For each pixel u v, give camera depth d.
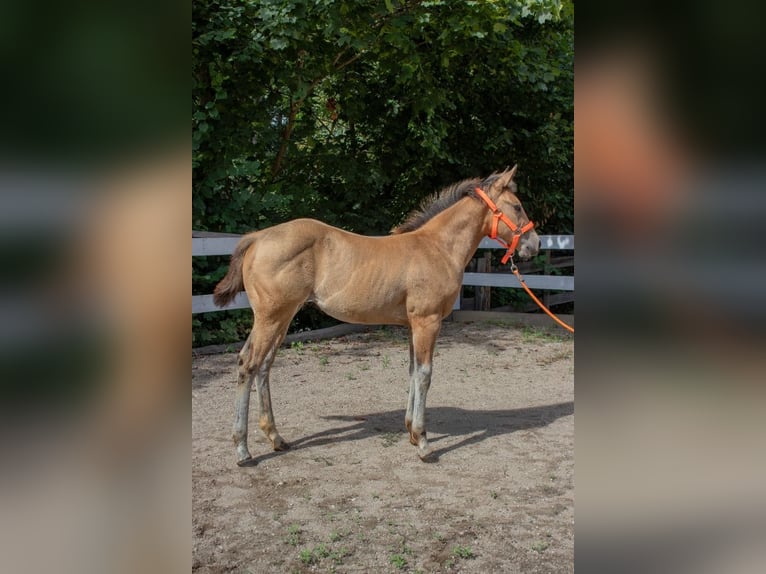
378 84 9.41
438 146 9.17
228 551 2.96
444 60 8.23
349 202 9.35
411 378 4.48
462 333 8.70
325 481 3.80
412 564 2.86
